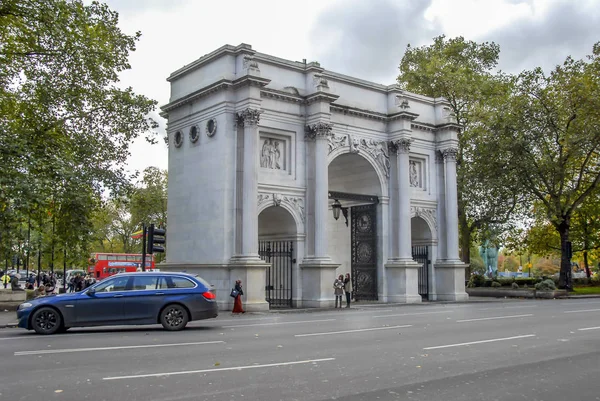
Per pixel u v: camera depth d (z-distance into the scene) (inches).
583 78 2300.7
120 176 1784.0
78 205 1517.0
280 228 1760.6
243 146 1581.0
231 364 588.4
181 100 1739.7
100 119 1749.5
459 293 2049.7
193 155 1707.7
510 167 2353.6
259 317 1279.5
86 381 501.0
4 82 1556.3
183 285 951.0
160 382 496.4
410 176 2071.9
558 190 2518.5
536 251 3149.6
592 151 2432.3
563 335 850.1
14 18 1406.3
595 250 3403.1
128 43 1732.3
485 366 582.2
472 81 2554.1
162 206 3368.6
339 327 991.0
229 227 1561.3
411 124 2039.9
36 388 473.7
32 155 1259.8
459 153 2534.5
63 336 852.6
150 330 945.5
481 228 2628.0
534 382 505.0
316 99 1706.4
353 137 1859.0
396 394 454.3
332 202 2065.7
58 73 1609.3
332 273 1686.8
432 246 2092.8
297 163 1717.5
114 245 4547.2
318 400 432.5
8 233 1306.6
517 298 2268.7
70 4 1459.2
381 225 1921.8
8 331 959.0
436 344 748.6
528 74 2422.5
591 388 482.0
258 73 1582.2
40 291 1681.8
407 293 1865.2
